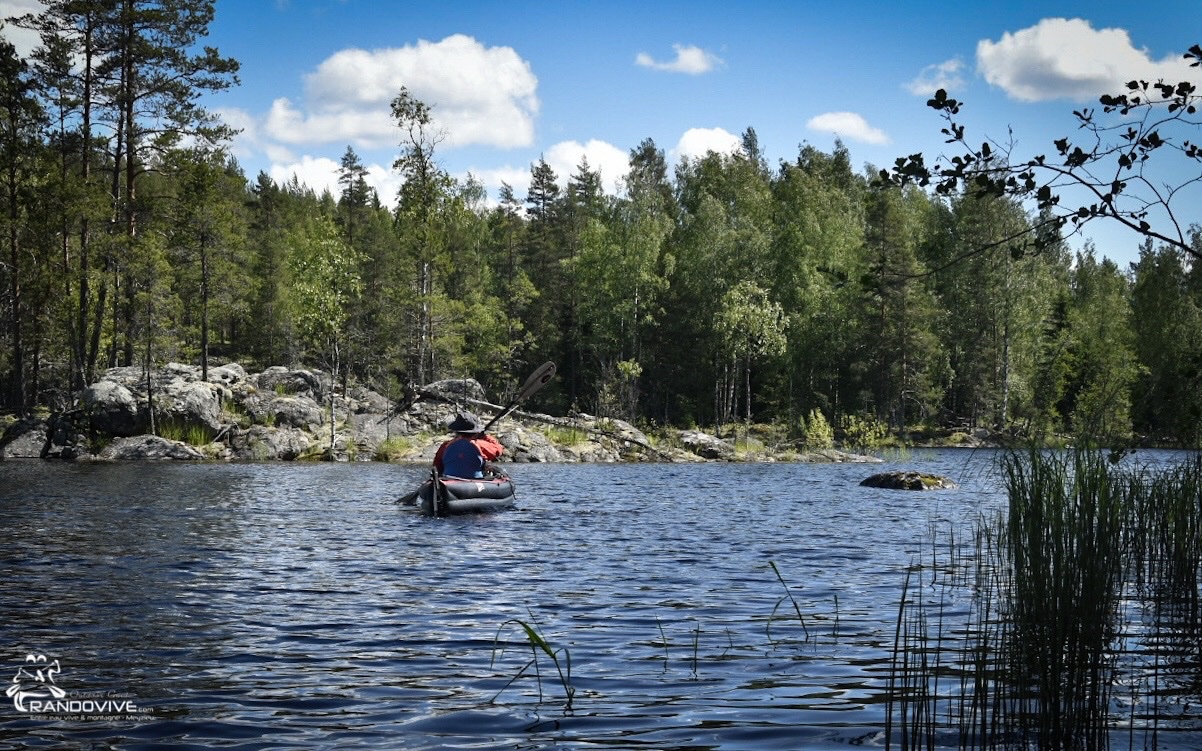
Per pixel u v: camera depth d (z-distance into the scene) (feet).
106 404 108.17
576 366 217.77
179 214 125.49
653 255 196.95
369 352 174.60
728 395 187.32
